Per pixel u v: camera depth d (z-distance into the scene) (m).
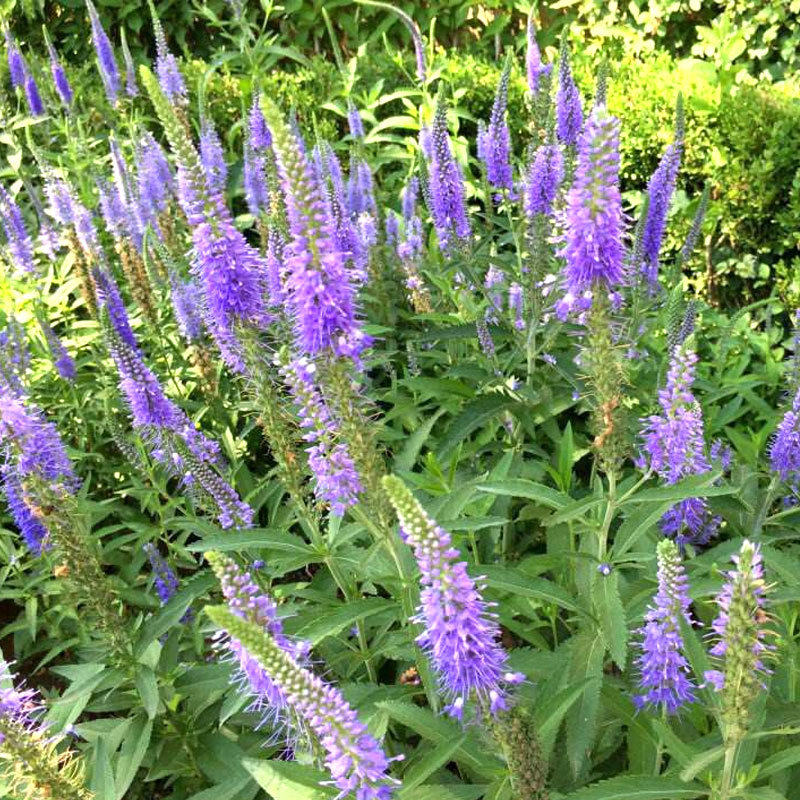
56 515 0.62
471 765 0.52
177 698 0.68
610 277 0.56
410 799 0.51
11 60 1.48
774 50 1.69
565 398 0.88
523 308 0.91
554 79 1.04
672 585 0.48
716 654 0.42
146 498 0.91
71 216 1.22
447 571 0.42
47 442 0.66
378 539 0.60
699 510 0.67
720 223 1.38
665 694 0.52
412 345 1.05
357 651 0.67
